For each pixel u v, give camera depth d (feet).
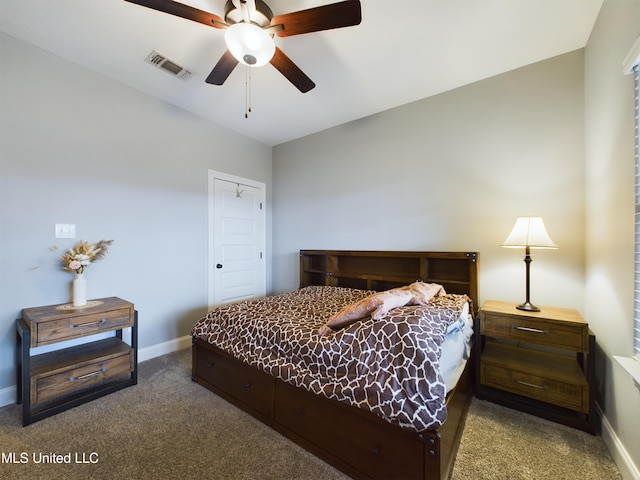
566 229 6.89
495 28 6.12
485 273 7.95
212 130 10.73
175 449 4.89
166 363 8.41
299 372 4.97
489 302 7.40
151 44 6.64
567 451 4.85
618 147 4.86
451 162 8.57
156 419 5.72
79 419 5.70
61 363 6.15
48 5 5.50
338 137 11.14
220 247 11.02
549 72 7.15
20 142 6.49
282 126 11.25
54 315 5.95
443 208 8.70
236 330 6.26
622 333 4.60
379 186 10.06
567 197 6.89
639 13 4.13
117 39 6.48
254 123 10.95
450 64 7.38
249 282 12.23
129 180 8.38
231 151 11.48
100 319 6.53
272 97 9.04
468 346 6.43
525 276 7.36
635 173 4.25
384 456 4.06
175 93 8.79
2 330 6.23
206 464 4.57
